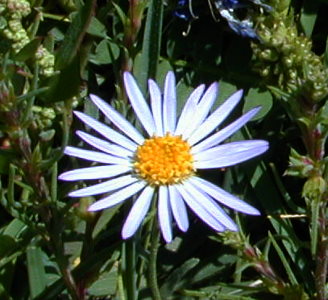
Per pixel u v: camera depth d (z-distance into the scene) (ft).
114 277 0.76
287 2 0.78
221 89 0.81
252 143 0.66
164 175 0.64
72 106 0.75
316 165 0.63
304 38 0.76
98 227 0.73
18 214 0.67
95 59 0.82
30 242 0.72
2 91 0.60
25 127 0.62
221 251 0.77
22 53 0.71
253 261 0.70
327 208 0.69
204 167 0.65
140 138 0.67
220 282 0.77
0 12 0.71
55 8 0.85
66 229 0.76
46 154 0.71
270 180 0.78
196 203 0.64
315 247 0.65
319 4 0.83
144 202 0.64
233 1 0.81
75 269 0.71
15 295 0.76
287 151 0.82
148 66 0.77
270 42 0.75
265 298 0.76
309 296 0.75
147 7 0.82
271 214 0.77
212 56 0.83
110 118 0.67
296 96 0.62
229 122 0.80
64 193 0.72
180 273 0.73
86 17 0.70
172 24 0.83
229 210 0.78
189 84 0.82
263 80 0.77
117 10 0.78
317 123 0.62
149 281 0.68
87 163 0.79
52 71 0.71
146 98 0.77
